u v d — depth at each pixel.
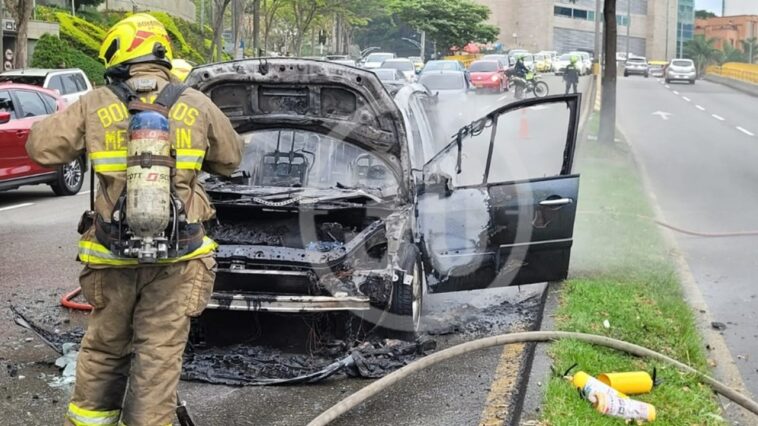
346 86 6.68
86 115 3.91
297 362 5.94
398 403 5.28
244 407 5.26
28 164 13.77
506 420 4.90
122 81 4.00
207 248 4.09
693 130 25.70
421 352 6.12
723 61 110.00
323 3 59.28
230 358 5.95
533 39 99.94
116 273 3.96
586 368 5.44
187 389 5.53
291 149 7.22
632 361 5.68
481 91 41.03
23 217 12.55
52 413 5.17
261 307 5.69
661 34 115.81
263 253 5.86
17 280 8.46
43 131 3.92
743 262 9.06
